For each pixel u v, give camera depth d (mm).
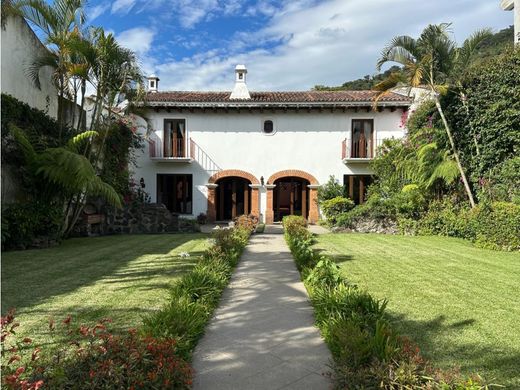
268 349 3664
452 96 13039
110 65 10102
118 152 14711
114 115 13641
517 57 11328
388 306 4891
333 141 17875
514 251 9297
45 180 9359
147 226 13555
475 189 12484
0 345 2678
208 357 3484
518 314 4617
